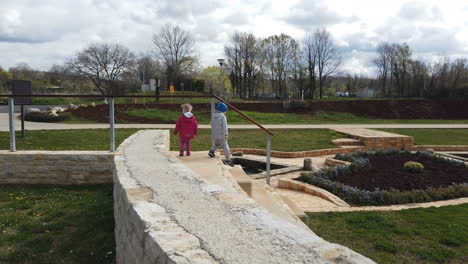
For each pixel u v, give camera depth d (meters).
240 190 3.93
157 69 61.88
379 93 58.16
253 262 1.97
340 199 7.06
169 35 55.12
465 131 19.09
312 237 2.37
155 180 4.22
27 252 4.52
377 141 14.10
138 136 8.98
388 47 53.88
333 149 13.17
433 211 6.14
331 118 30.42
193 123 6.55
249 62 54.44
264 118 25.38
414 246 4.61
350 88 65.88
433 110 35.91
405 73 51.06
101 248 4.65
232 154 12.02
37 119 19.98
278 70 54.16
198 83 58.22
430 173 9.17
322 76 52.06
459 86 44.19
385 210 6.23
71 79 50.41
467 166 9.77
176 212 2.96
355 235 5.02
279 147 13.41
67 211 6.15
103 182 8.01
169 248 2.17
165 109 26.09
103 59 42.81
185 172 4.73
